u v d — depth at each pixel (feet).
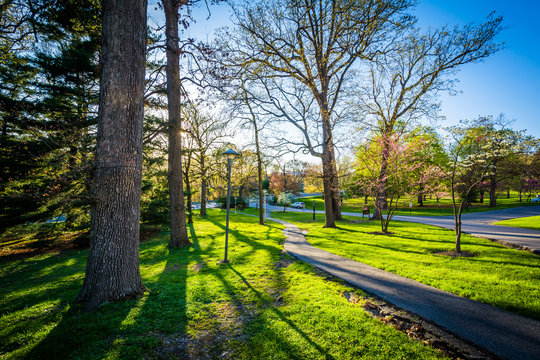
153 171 58.03
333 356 9.69
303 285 17.98
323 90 48.80
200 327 12.29
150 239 47.32
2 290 20.43
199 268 23.91
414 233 41.55
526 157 25.53
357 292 16.52
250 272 21.53
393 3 33.50
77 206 38.73
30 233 43.93
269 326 12.15
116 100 14.78
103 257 14.66
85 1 24.64
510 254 25.35
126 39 14.97
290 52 44.88
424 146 41.24
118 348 10.24
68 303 14.89
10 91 38.11
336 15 37.29
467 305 14.16
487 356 9.57
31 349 10.09
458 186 27.50
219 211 130.41
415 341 10.71
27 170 38.37
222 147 81.97
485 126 25.66
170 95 34.55
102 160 14.80
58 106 40.14
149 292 16.53
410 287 17.17
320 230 50.42
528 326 11.73
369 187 44.34
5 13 25.25
